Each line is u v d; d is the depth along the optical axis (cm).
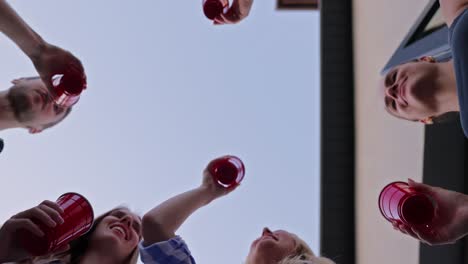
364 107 242
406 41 189
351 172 253
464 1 107
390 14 214
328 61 266
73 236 125
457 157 147
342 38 269
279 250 157
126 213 161
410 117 147
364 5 251
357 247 243
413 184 118
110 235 149
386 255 202
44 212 115
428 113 140
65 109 183
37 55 132
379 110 218
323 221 247
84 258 146
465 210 109
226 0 159
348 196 250
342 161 254
